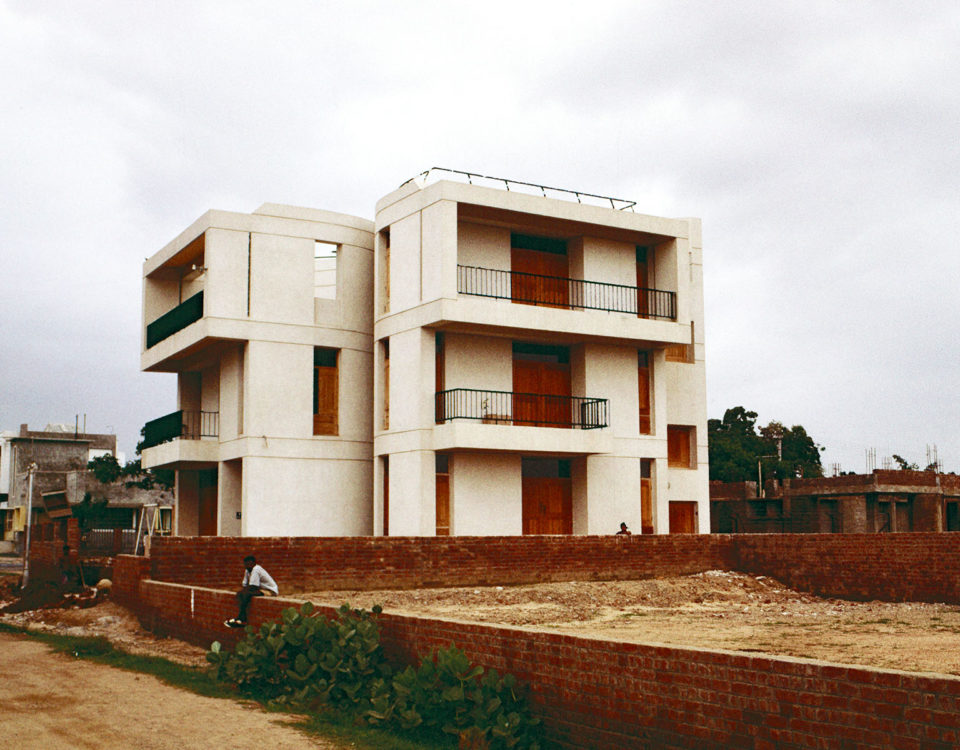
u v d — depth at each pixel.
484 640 9.84
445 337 29.88
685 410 35.06
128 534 42.00
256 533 29.25
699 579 26.38
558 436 29.58
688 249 33.25
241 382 30.55
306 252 31.06
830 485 42.47
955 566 22.72
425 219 29.09
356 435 31.38
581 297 31.75
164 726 9.41
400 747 8.95
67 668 13.02
